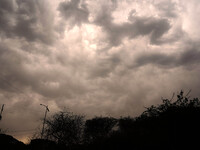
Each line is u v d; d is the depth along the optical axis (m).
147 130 11.02
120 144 12.77
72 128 34.56
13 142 36.81
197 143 8.78
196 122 9.05
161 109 10.27
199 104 9.70
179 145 9.08
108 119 31.62
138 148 11.01
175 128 9.36
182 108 9.60
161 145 9.65
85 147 18.05
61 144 32.97
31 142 34.03
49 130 34.56
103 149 14.22
